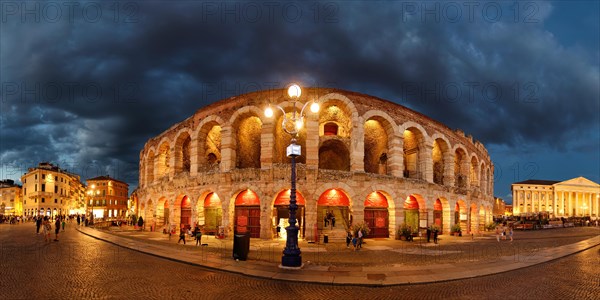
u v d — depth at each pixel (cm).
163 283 1488
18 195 12125
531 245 3167
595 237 4384
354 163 3325
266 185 3284
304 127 3581
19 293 1296
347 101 3381
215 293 1340
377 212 3459
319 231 3247
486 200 5444
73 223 7488
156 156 4678
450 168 4175
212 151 4097
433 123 4016
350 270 1762
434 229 3244
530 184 14362
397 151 3553
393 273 1698
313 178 3234
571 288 1462
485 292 1383
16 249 2591
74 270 1745
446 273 1709
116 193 12750
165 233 4050
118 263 1969
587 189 14450
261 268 1792
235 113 3519
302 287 1455
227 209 3431
